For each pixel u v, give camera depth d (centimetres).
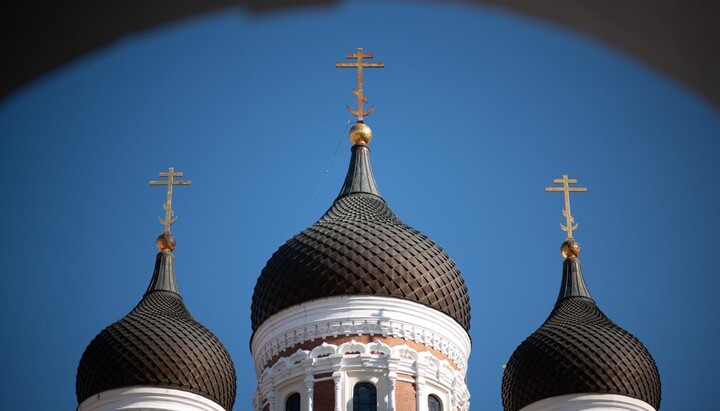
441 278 5166
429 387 4947
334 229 5209
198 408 5153
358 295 5009
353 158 5722
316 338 4981
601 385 5212
